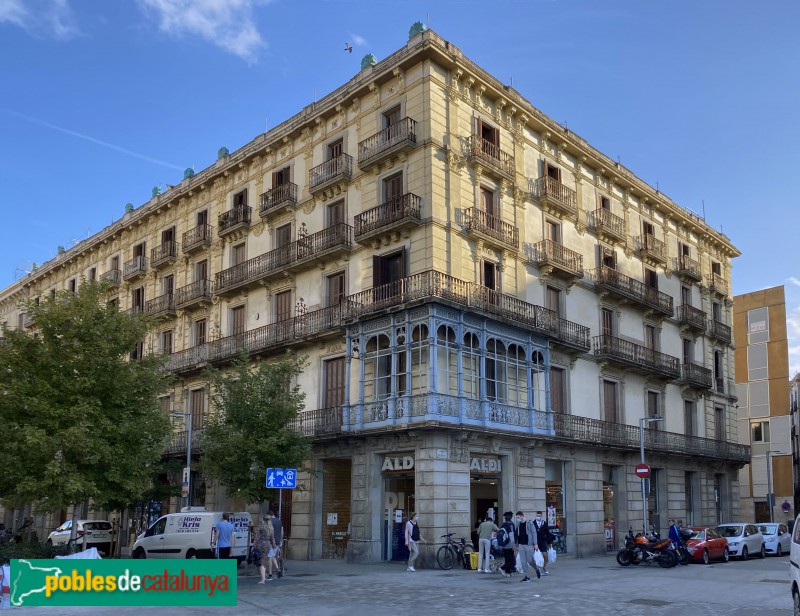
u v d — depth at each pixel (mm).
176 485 34906
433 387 25688
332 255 31172
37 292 55250
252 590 18812
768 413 63969
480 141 30453
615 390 36375
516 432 28156
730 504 44531
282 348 32438
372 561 26906
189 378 38031
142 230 44656
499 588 19000
